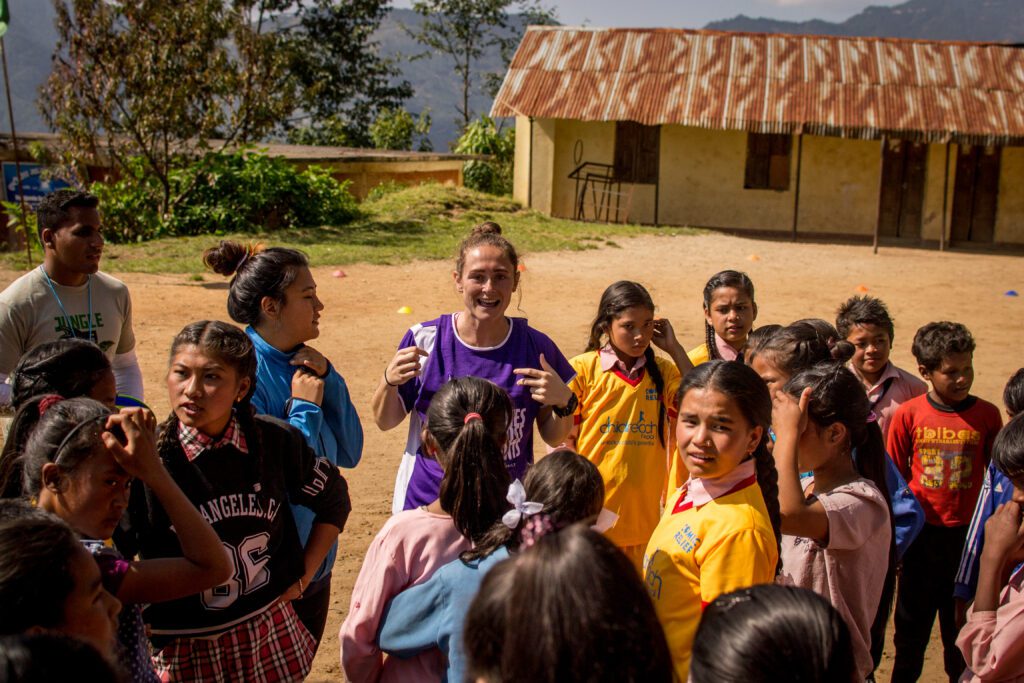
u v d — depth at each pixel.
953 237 24.89
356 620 2.98
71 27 17.88
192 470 3.02
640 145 25.34
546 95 24.86
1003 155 24.38
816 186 25.20
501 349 4.17
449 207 22.78
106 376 3.40
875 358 4.98
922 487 4.67
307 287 3.76
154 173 19.06
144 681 2.70
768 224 25.41
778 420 3.24
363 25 46.59
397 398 4.07
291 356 3.81
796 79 24.31
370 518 6.33
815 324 4.40
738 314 5.00
